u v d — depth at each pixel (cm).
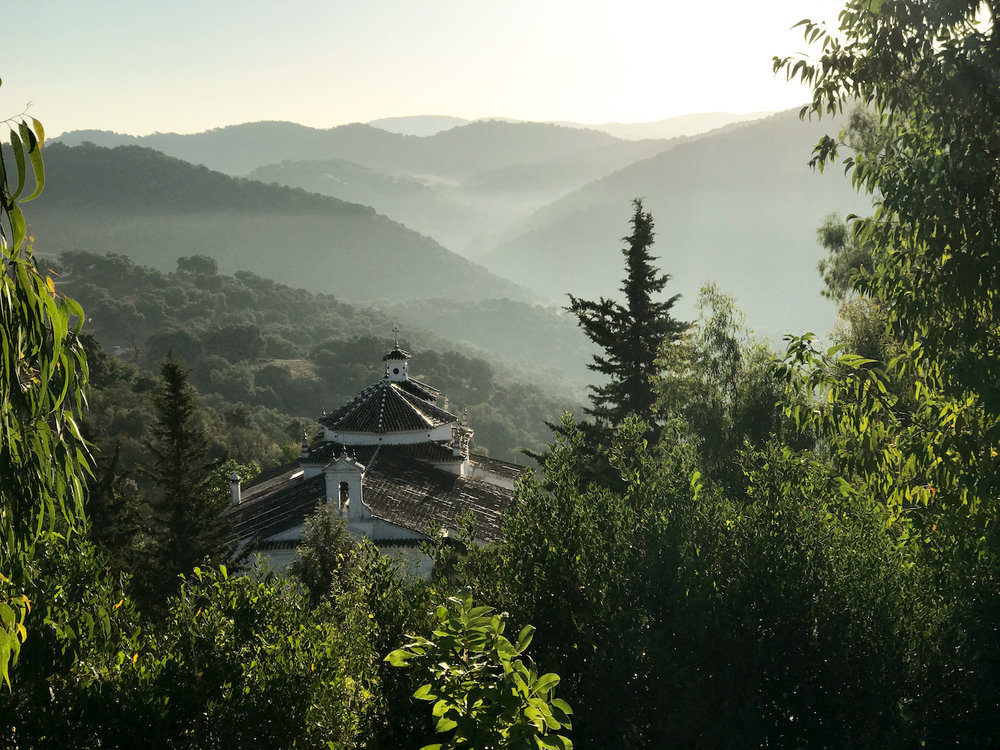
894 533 1677
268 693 1353
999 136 1321
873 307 3597
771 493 1514
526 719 941
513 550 1485
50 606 1355
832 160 1524
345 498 4212
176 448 3981
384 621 1370
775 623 1416
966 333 1366
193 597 1535
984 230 1318
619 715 1358
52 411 937
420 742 1279
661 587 1467
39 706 1286
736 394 3478
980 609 1365
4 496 911
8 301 849
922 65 1359
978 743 1356
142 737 1277
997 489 1352
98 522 3712
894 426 1480
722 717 1384
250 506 5006
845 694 1388
